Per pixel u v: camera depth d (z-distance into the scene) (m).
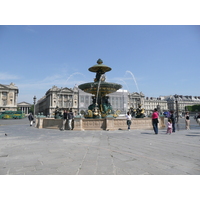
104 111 16.69
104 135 9.71
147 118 14.41
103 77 17.23
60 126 14.09
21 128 16.73
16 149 6.03
